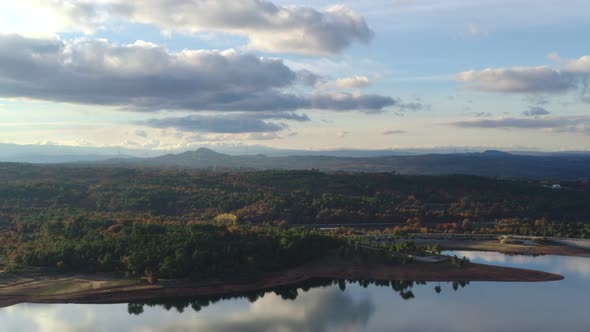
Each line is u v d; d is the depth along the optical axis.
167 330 128.25
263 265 175.75
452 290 163.88
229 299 156.75
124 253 169.25
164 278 160.25
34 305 145.38
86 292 152.38
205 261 166.88
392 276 178.12
